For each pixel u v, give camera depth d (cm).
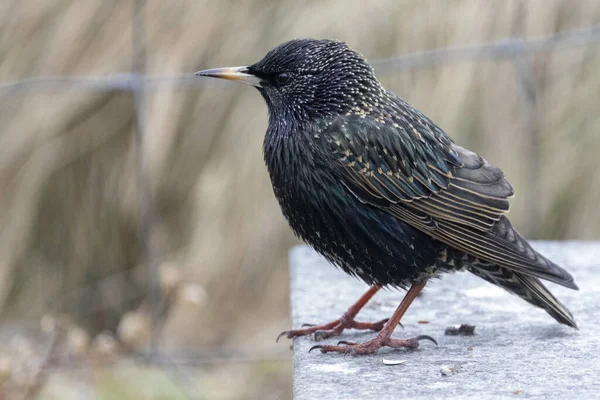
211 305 1319
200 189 1326
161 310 1099
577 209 1286
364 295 673
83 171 1345
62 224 1354
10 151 1334
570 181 1290
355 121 662
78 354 1037
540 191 1288
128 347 1064
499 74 1292
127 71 1312
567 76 1315
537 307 698
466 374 559
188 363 1180
